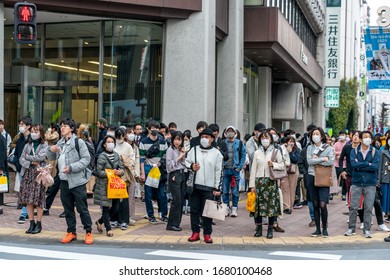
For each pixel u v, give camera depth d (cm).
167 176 1310
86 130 1512
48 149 1139
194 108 2067
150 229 1273
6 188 1331
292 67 3005
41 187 1168
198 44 2069
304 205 1858
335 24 4347
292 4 3328
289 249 1118
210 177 1116
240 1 2350
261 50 2458
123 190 1162
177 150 1269
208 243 1127
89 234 1109
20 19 1395
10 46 2288
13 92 2288
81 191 1100
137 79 2136
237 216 1529
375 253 1073
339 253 1070
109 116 2155
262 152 1211
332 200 2064
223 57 2336
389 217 1491
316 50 4644
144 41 2133
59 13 2019
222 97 2336
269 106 2986
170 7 2019
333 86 4419
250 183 1216
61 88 2209
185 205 1538
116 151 1284
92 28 2164
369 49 2583
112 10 1983
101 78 2152
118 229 1261
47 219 1357
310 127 1399
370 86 2592
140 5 1989
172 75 2086
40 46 2233
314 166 1217
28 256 966
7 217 1362
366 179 1229
